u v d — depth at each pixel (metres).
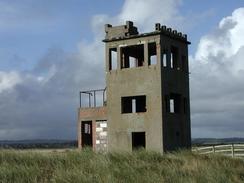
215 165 21.25
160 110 34.28
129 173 18.19
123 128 35.81
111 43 37.00
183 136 36.53
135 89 35.59
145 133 34.81
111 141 36.22
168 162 21.08
